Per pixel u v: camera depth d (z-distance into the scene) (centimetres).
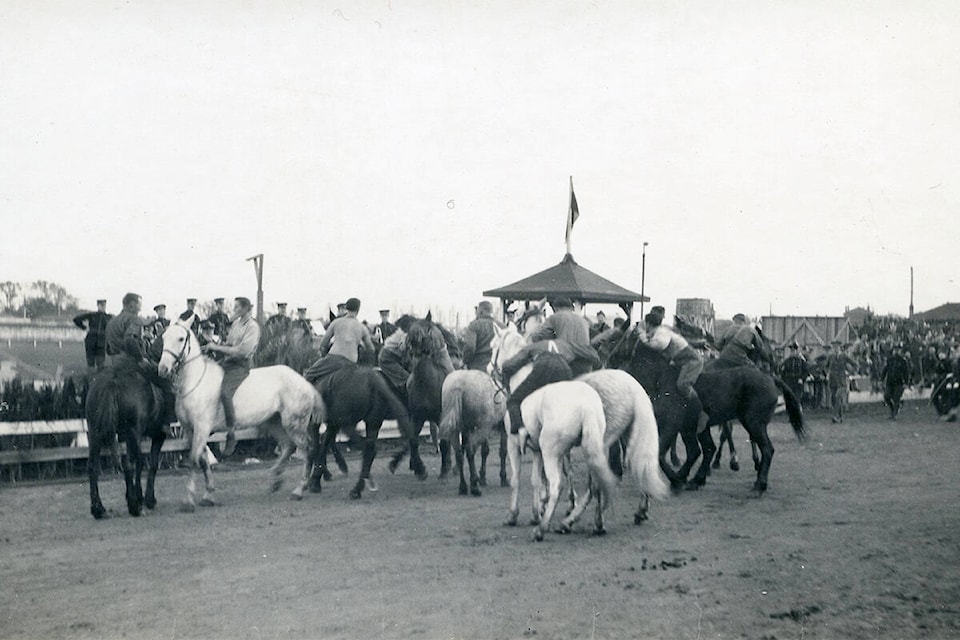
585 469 1620
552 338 1184
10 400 1564
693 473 1628
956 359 2667
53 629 732
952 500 1313
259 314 2086
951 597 812
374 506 1272
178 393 1232
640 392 1053
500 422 1473
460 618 750
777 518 1174
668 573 890
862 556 962
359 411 1356
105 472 1594
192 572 904
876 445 2045
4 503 1298
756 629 724
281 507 1265
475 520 1162
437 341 1437
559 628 725
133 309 1335
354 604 791
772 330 3331
